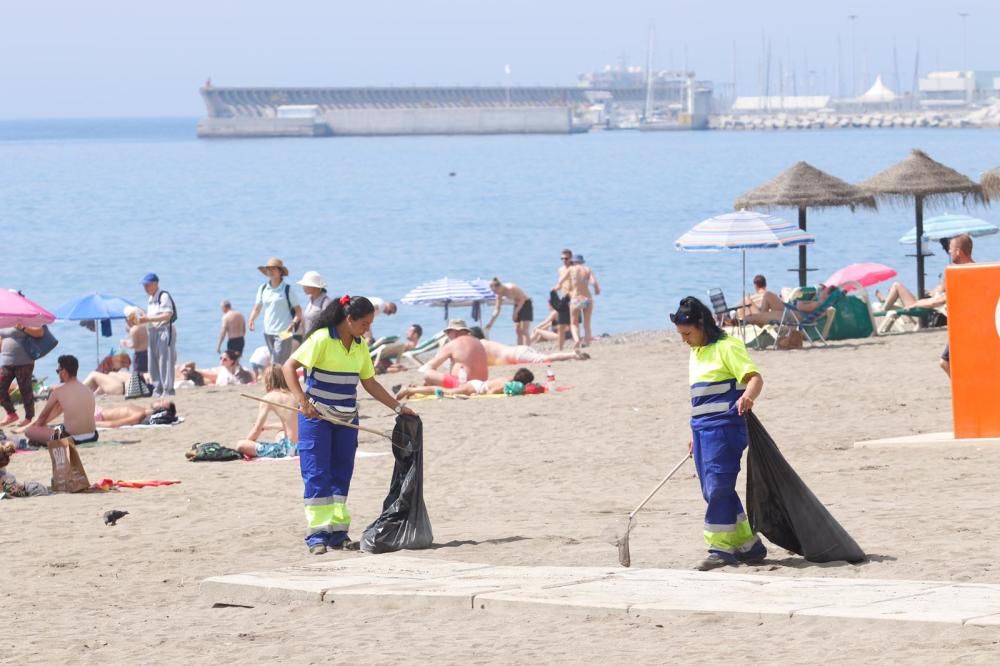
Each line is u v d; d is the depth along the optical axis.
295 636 18.48
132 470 36.94
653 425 41.31
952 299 33.09
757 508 21.23
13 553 26.03
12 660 17.95
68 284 109.69
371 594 19.98
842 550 21.27
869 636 16.16
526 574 21.30
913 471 30.61
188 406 51.72
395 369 60.06
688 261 119.94
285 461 37.69
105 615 20.70
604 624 17.86
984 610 16.72
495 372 57.66
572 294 69.75
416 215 181.75
